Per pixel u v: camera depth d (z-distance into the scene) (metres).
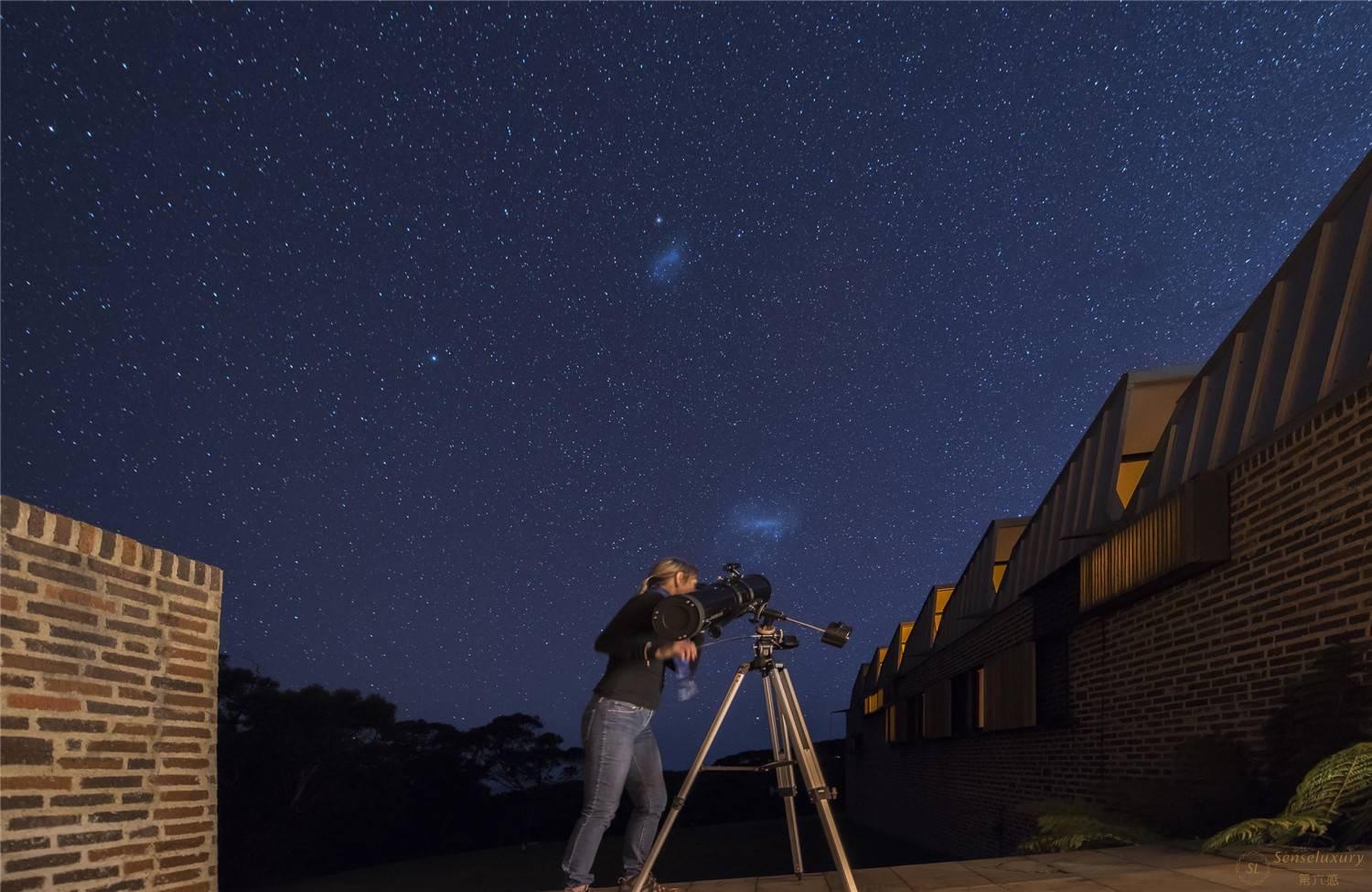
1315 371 6.70
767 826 33.69
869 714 33.56
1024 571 14.16
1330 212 7.11
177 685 5.43
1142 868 5.00
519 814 31.70
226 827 23.58
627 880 4.39
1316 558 6.45
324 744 25.39
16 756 4.21
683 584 4.28
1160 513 8.59
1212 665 8.08
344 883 19.23
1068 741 12.20
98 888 4.65
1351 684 5.86
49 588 4.49
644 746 4.41
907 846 25.62
